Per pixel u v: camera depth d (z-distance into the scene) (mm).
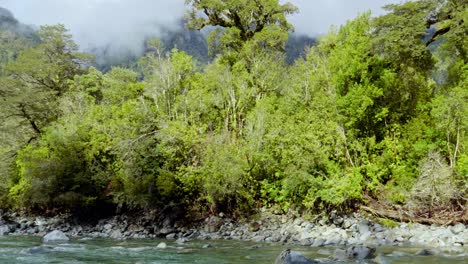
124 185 31453
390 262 14234
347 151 26656
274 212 27156
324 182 24859
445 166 23328
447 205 22922
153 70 38812
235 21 48062
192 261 15812
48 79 52375
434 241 19094
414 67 30141
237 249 19312
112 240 24500
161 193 29344
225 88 35844
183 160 30891
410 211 23109
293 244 21141
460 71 29922
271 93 35781
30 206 39031
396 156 26203
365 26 29859
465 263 14062
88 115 38031
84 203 32969
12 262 15383
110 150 34438
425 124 26984
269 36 42281
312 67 32844
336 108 27656
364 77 27766
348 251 15305
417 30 27734
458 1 29312
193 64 40531
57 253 17938
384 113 27047
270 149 28391
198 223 28219
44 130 43438
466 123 23562
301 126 27438
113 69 46938
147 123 33156
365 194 25500
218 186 27203
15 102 43188
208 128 35094
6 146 44312
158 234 27109
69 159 33438
